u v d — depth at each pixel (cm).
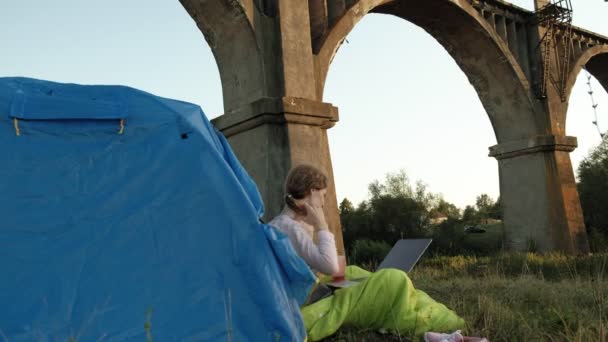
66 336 249
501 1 1476
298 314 304
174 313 271
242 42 895
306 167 337
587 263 970
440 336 314
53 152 272
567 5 1526
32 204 262
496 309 414
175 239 281
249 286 287
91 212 272
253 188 334
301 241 320
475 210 2730
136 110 295
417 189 2305
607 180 2106
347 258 1730
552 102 1548
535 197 1506
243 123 876
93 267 264
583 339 332
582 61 1700
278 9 893
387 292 346
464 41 1485
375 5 1112
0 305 244
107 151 283
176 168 291
